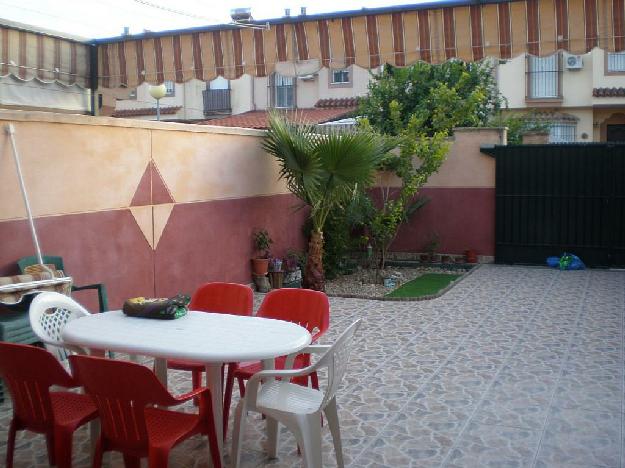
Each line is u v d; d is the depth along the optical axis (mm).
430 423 5070
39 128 6711
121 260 7828
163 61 10508
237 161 10016
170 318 4602
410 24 9383
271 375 3982
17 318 5703
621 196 12219
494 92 19922
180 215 8820
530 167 12719
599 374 6176
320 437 3891
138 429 3521
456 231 13297
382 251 11961
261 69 10117
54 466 4363
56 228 6941
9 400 5590
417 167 13125
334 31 9727
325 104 21047
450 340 7469
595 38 8766
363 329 8047
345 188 9883
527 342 7336
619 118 22625
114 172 7688
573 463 4371
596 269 12359
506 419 5129
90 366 3473
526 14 8953
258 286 10430
